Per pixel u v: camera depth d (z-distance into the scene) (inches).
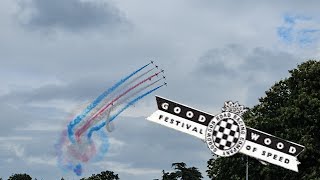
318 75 2679.6
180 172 6929.1
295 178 2573.8
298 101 2618.1
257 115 2869.1
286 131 2598.4
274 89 2891.2
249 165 2751.0
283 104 2834.6
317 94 2632.9
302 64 2790.4
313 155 2536.9
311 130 2581.2
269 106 2893.7
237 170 2805.1
